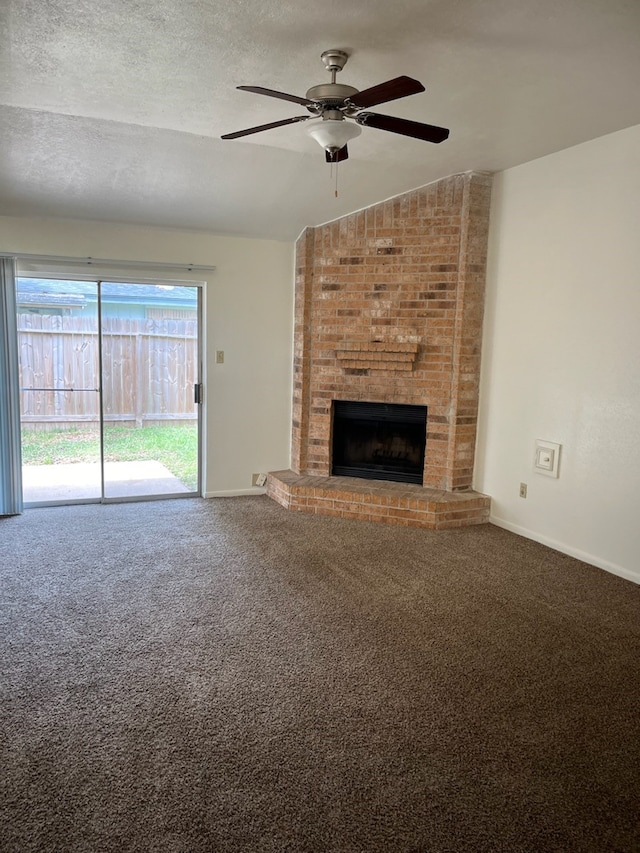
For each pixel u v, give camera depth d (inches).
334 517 184.2
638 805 68.9
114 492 203.2
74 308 196.9
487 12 85.2
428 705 87.9
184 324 202.5
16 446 180.7
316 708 86.4
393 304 184.7
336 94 92.0
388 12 85.5
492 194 172.4
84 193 164.2
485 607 122.0
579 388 148.6
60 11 85.4
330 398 198.4
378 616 117.1
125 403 199.8
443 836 63.7
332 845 62.2
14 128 135.0
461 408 179.6
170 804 67.2
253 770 73.1
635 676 97.0
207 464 204.7
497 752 77.7
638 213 131.6
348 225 188.4
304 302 197.6
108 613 116.3
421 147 146.0
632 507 136.6
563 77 106.3
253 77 107.9
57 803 67.1
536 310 160.2
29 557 146.4
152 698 88.0
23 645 103.3
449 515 173.9
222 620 114.0
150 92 114.9
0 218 171.6
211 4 83.5
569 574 140.5
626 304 135.4
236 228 191.9
